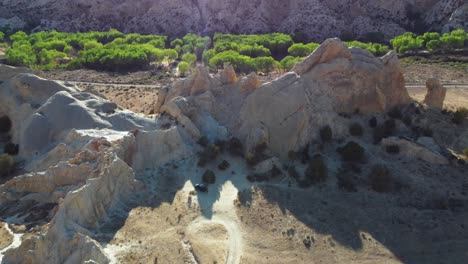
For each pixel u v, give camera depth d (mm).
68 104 73375
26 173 66750
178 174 64438
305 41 167500
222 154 68812
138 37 163250
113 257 48938
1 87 83688
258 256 50562
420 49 151000
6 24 191125
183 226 54719
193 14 193625
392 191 62781
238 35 173125
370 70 77188
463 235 54844
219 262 49156
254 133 68375
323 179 63844
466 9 168625
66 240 48594
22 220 57125
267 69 125125
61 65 135250
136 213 56250
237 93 76000
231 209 58031
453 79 118438
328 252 51625
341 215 57594
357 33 176000
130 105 96500
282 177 64438
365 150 70562
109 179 56750
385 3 184250
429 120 79062
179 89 78062
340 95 75500
